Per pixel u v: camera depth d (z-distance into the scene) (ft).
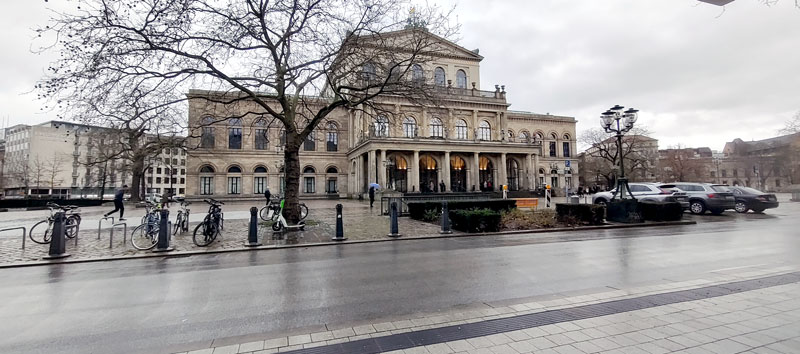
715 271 21.79
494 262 25.50
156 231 33.94
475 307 15.81
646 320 13.62
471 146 142.72
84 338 13.14
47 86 34.30
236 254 30.30
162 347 12.27
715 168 289.12
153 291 19.24
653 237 36.99
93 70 35.17
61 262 26.99
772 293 16.78
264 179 149.18
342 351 11.50
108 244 34.53
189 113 98.32
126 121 41.29
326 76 49.65
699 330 12.53
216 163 143.54
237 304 16.85
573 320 13.83
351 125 159.84
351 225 48.55
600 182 216.33
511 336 12.38
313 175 157.38
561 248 31.17
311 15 45.21
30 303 17.35
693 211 61.57
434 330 13.12
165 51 40.98
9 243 35.27
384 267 24.43
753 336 11.93
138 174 122.52
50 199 104.88
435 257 27.68
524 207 74.59
